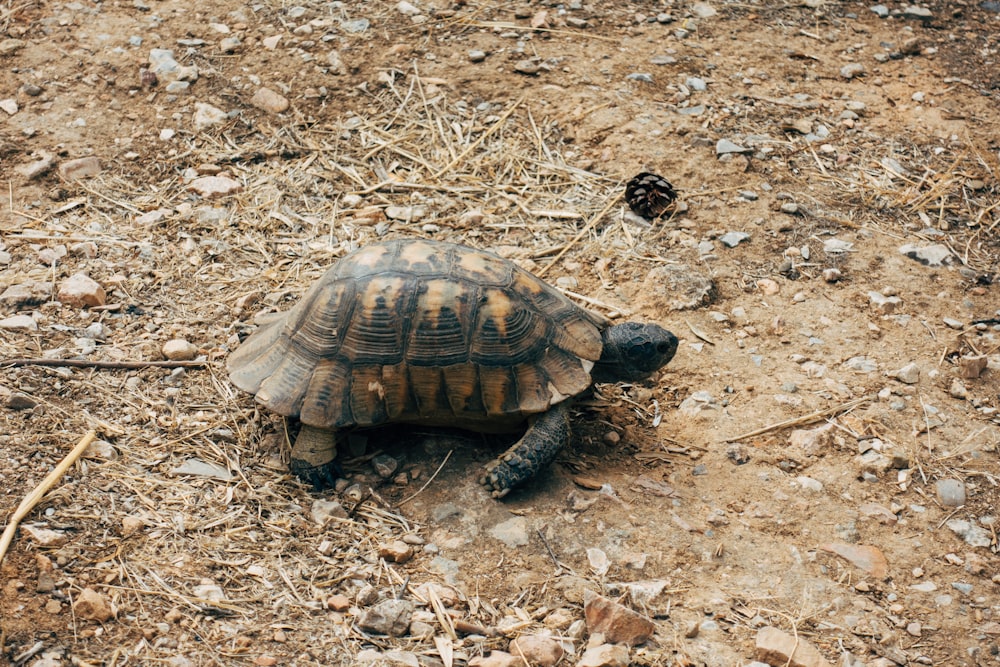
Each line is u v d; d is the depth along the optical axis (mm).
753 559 1798
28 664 1687
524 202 2082
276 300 1962
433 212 2068
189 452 1825
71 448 1808
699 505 1831
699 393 1913
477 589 1765
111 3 2256
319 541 1783
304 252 2016
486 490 1824
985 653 1751
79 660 1692
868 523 1825
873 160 2146
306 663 1710
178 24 2240
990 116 2213
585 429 1884
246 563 1761
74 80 2160
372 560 1776
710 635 1749
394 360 1813
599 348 1846
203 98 2158
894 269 2033
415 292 1821
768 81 2232
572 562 1785
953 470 1863
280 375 1821
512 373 1817
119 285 1958
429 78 2203
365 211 2061
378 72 2203
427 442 1857
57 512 1764
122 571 1740
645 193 2066
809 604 1771
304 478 1820
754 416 1898
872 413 1901
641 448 1872
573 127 2160
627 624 1741
